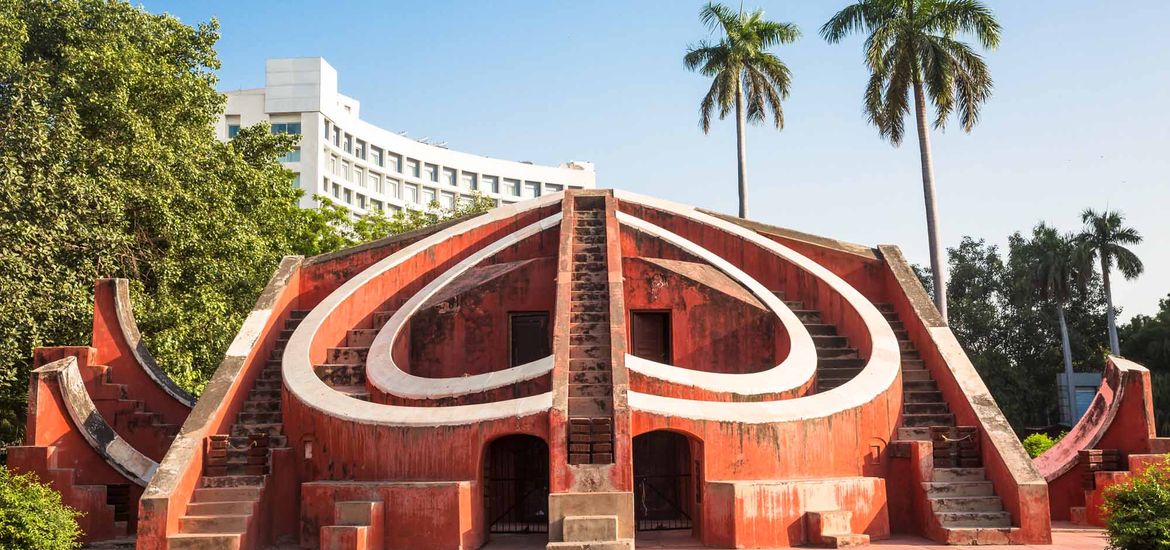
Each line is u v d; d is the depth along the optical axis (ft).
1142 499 31.78
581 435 35.76
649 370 39.88
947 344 48.24
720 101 108.37
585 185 263.29
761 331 50.14
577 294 47.19
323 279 56.24
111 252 59.21
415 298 51.39
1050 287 135.33
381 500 36.81
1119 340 145.89
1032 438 75.10
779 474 38.52
